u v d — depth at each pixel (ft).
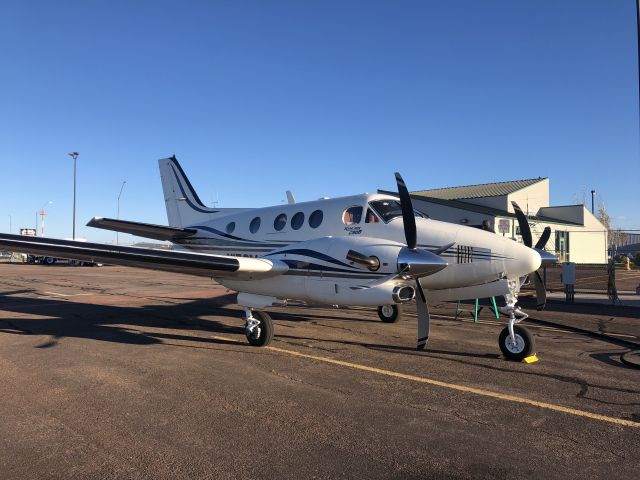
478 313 35.76
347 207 27.50
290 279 24.16
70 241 23.07
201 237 38.22
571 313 37.76
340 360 21.18
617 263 136.67
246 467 10.98
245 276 24.31
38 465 11.00
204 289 56.85
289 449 11.94
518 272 22.02
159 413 14.38
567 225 128.36
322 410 14.73
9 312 36.04
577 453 11.75
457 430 13.16
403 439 12.55
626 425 13.56
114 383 17.48
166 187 47.21
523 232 25.95
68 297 47.21
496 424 13.61
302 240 29.35
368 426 13.44
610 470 10.87
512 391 16.69
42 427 13.24
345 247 23.16
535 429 13.24
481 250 22.56
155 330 28.50
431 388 17.01
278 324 31.01
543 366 20.25
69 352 22.53
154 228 37.32
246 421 13.79
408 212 22.12
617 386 17.30
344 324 31.17
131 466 10.99
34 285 62.18
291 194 37.42
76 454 11.59
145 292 52.80
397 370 19.48
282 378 18.25
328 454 11.67
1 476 10.45
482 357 21.89
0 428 13.16
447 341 25.57
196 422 13.67
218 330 28.66
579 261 134.10
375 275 22.15
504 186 138.41
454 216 115.65
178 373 18.88
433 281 23.53
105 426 13.34
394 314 31.55
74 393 16.28
